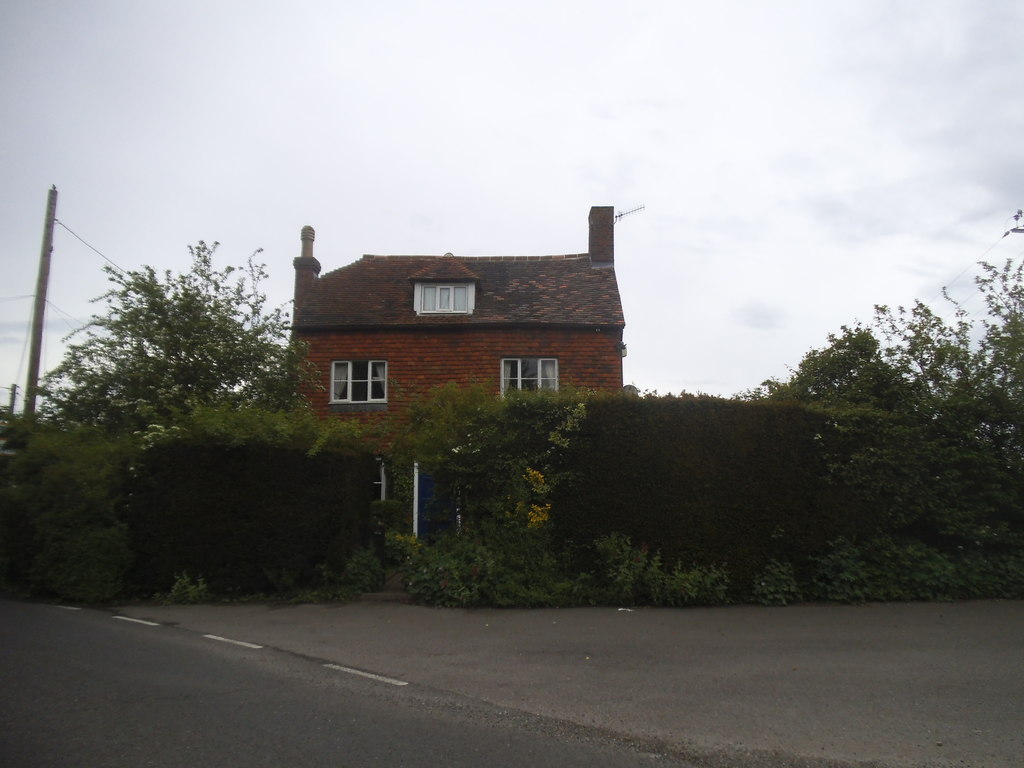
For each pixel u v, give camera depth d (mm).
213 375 15383
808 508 11016
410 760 4422
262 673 6516
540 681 6344
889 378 12211
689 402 11195
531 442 11328
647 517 10836
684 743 4836
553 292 20172
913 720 5316
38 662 6746
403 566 11242
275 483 11078
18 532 11508
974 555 11133
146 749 4516
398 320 19109
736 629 8703
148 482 11016
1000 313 12258
